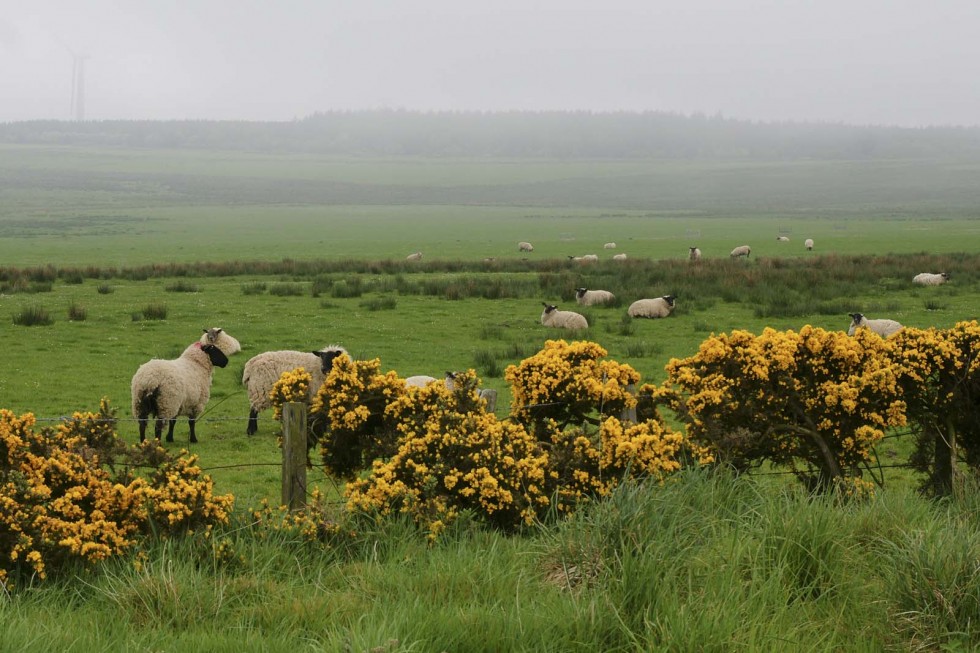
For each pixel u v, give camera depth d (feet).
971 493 27.91
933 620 18.49
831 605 19.57
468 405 30.09
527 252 270.46
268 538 23.84
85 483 24.50
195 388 51.44
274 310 104.01
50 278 141.90
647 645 17.16
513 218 568.00
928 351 31.42
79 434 26.23
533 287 131.13
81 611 20.17
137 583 20.42
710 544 22.00
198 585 20.43
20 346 76.84
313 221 530.27
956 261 177.58
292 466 25.91
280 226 475.31
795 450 31.91
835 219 533.14
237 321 94.43
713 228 430.20
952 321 93.61
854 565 21.29
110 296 116.88
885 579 20.35
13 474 23.09
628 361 72.23
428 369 68.95
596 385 31.07
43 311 92.48
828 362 32.22
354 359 69.56
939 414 31.63
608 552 21.01
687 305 110.52
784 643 17.46
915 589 19.24
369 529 24.91
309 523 24.17
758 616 18.01
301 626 18.76
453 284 127.24
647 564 19.54
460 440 27.20
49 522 22.35
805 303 104.27
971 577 18.94
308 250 282.36
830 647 17.63
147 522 24.14
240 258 238.48
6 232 412.16
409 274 164.25
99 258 240.53
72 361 70.54
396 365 70.69
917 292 122.62
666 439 29.25
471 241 338.34
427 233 405.59
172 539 23.18
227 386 65.21
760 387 31.07
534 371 32.30
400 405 29.71
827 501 25.45
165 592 19.90
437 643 16.96
